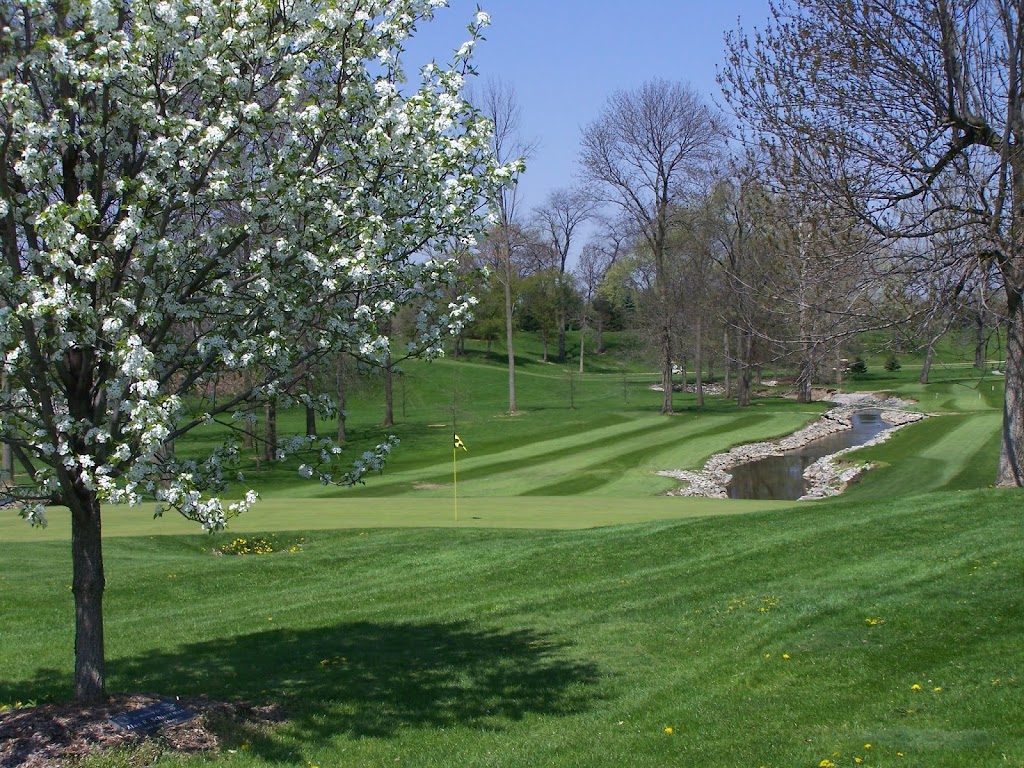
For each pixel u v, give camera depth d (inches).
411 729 292.7
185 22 264.2
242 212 293.1
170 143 262.1
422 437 1740.9
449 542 607.8
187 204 275.1
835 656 334.3
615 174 1977.1
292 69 280.7
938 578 418.3
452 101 295.0
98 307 255.0
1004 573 412.8
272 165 283.4
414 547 597.9
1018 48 515.5
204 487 275.7
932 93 551.8
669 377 2062.0
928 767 232.4
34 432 249.8
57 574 539.8
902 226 549.3
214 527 251.6
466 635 401.4
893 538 508.4
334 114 285.4
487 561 541.6
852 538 516.1
